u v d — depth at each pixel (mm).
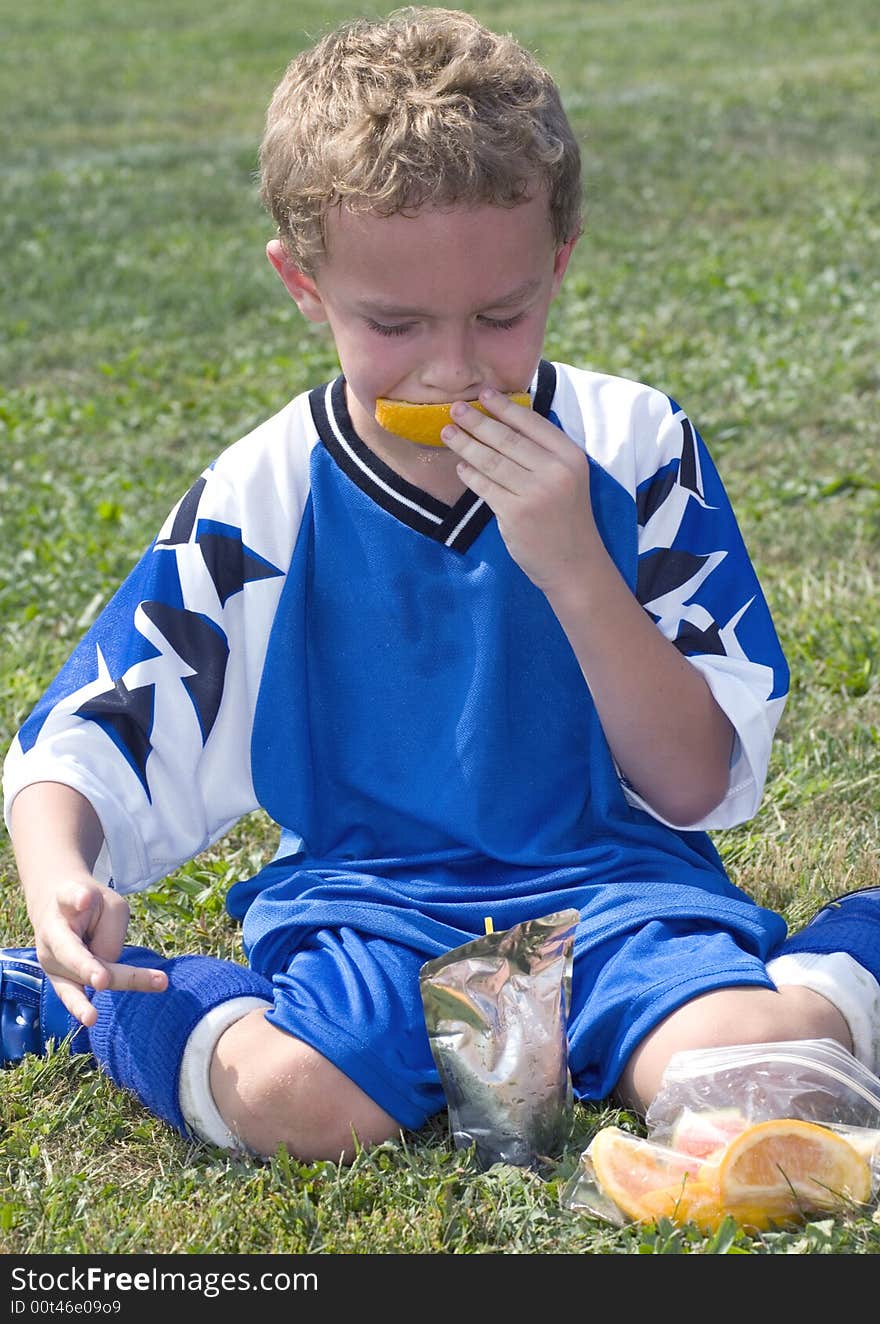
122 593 3959
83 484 9344
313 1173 3412
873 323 11695
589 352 11430
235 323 13312
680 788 3797
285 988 3574
